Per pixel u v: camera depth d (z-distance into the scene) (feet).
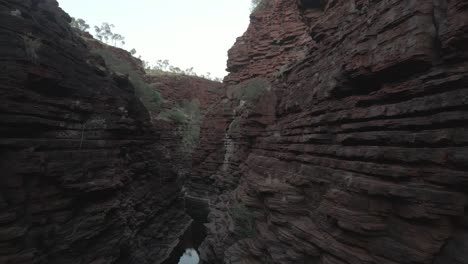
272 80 83.76
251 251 44.62
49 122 38.09
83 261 39.68
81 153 43.14
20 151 32.63
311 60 49.80
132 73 106.11
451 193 18.42
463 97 18.78
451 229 18.89
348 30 34.99
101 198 46.52
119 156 57.57
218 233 66.03
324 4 53.57
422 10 22.43
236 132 93.81
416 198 19.84
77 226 39.32
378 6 27.89
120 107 58.18
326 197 29.43
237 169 86.79
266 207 48.47
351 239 24.99
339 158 31.68
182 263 82.33
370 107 27.58
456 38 19.99
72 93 44.37
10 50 33.71
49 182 36.29
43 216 34.76
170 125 143.84
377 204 23.17
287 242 36.60
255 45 121.29
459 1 19.72
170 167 95.55
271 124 64.44
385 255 21.66
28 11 39.91
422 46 21.95
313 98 42.42
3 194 30.53
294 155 45.09
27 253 30.30
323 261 28.09
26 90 34.88
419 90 22.48
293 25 106.63
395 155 22.57
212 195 128.36
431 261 19.10
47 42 40.09
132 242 56.70
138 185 69.10
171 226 88.22
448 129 19.39
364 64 28.27
